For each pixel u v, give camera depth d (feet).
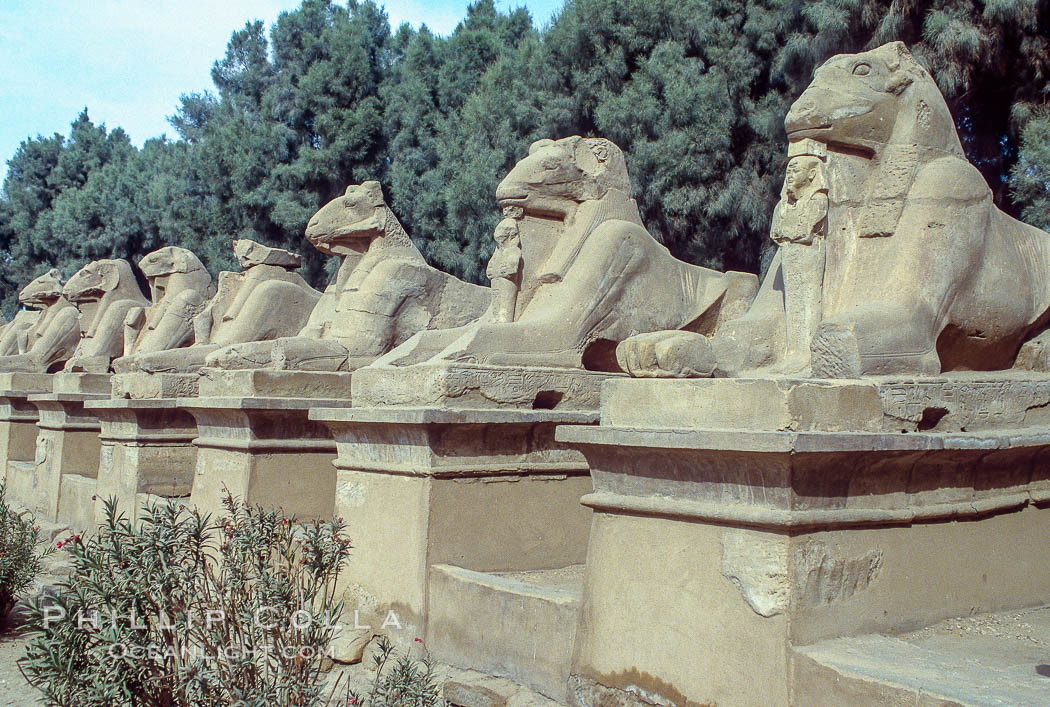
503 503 15.35
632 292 16.93
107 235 69.46
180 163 63.98
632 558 11.19
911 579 10.85
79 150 86.38
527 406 15.58
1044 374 13.23
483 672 13.37
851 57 12.69
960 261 12.23
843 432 9.98
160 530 10.81
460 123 44.04
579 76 34.68
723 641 10.09
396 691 11.41
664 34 34.60
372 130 50.08
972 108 30.32
